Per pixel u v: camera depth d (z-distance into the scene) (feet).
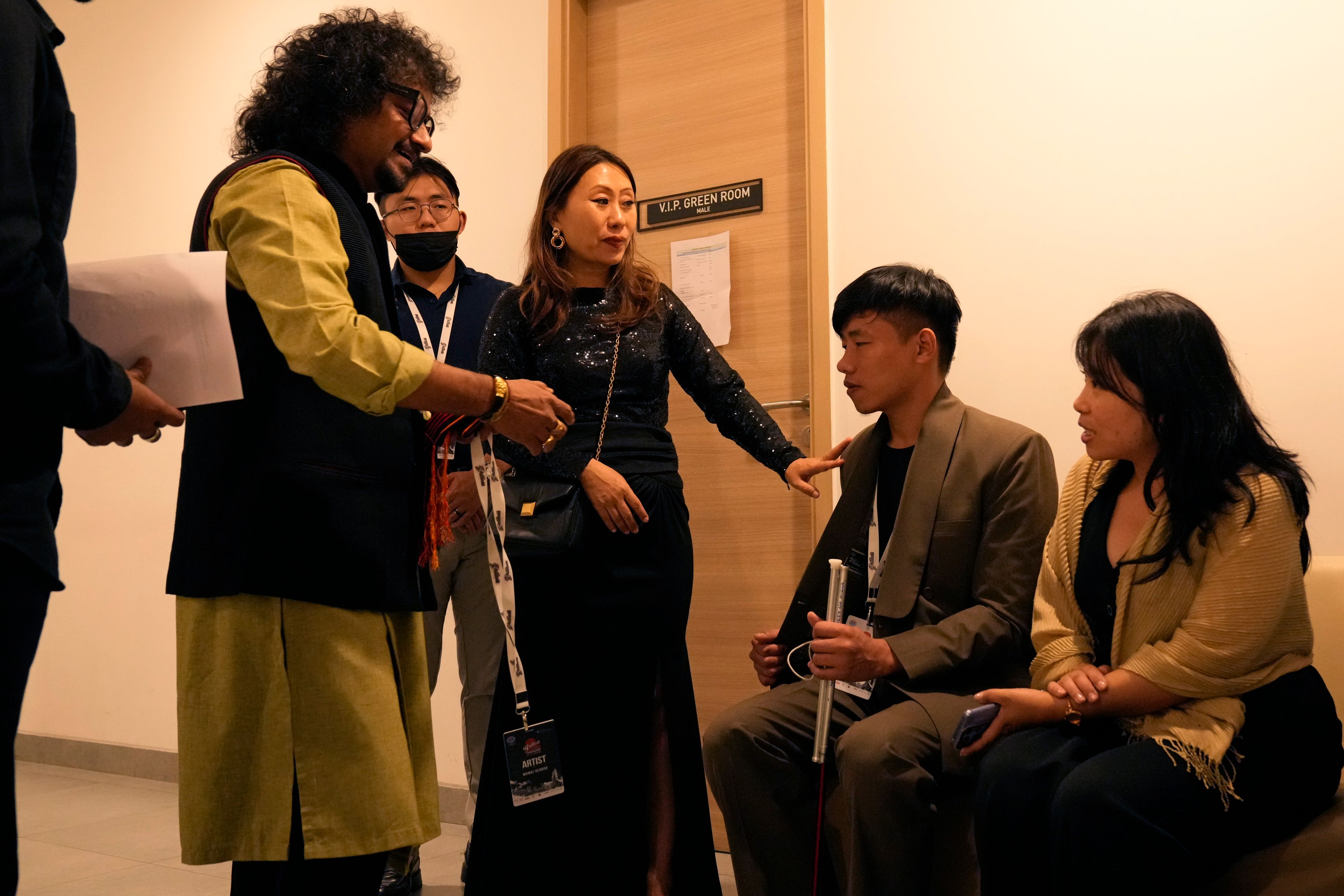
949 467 5.97
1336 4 6.75
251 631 4.07
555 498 5.89
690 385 6.86
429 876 7.98
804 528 8.71
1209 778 4.35
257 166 4.19
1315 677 4.80
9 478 2.92
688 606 6.19
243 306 4.19
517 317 6.40
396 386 4.04
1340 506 6.52
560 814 5.76
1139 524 5.14
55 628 12.75
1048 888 4.58
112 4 13.02
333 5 11.28
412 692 4.55
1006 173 7.73
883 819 5.10
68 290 3.34
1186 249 7.09
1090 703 4.71
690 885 5.76
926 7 8.13
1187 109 7.15
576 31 10.10
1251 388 6.82
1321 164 6.73
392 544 4.37
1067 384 7.39
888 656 5.48
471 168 10.42
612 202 6.40
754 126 9.25
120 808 10.28
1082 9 7.54
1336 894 4.27
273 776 4.02
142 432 3.59
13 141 2.83
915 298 6.18
